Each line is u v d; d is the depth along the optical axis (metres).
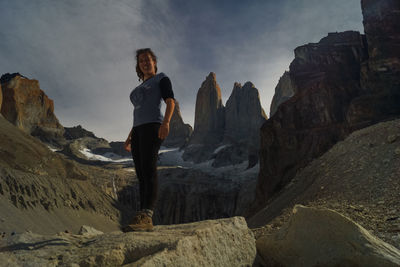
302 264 3.02
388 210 6.17
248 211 33.97
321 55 38.44
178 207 98.44
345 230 2.95
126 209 72.62
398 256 2.71
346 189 9.45
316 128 32.44
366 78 32.56
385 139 11.23
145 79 3.46
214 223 3.09
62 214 50.06
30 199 46.22
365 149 11.82
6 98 139.00
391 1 32.72
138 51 3.48
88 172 108.44
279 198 16.55
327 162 14.50
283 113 35.00
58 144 167.62
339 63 37.09
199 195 100.94
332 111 32.34
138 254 2.15
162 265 2.02
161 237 2.40
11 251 2.07
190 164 164.62
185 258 2.26
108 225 58.97
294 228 3.31
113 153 192.62
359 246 2.77
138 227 2.72
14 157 53.00
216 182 108.62
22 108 148.38
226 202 99.56
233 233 3.16
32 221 40.16
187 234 2.53
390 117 27.20
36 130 160.62
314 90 34.66
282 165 32.31
